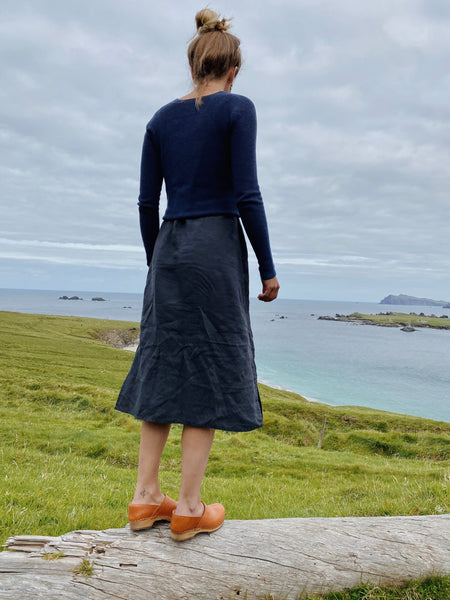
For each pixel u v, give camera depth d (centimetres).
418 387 8350
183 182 244
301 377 8788
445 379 9512
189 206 242
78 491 644
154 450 250
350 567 256
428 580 264
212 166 238
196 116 243
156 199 270
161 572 230
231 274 234
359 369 10381
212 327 230
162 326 236
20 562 228
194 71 259
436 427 3106
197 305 231
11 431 1638
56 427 1752
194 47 256
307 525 277
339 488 1026
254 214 229
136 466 1361
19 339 6156
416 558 267
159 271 242
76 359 4950
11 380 2667
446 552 274
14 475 743
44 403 2305
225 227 238
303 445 2266
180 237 240
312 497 934
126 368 4778
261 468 1503
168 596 225
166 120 254
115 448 1482
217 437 1977
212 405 228
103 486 768
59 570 225
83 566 227
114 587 221
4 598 210
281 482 1290
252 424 233
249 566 242
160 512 255
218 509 265
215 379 229
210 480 1145
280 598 241
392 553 266
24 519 421
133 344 10388
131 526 252
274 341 16375
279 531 267
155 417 231
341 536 272
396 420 3212
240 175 230
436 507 442
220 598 233
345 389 7712
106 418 2131
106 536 248
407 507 480
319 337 19238
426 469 1569
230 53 250
